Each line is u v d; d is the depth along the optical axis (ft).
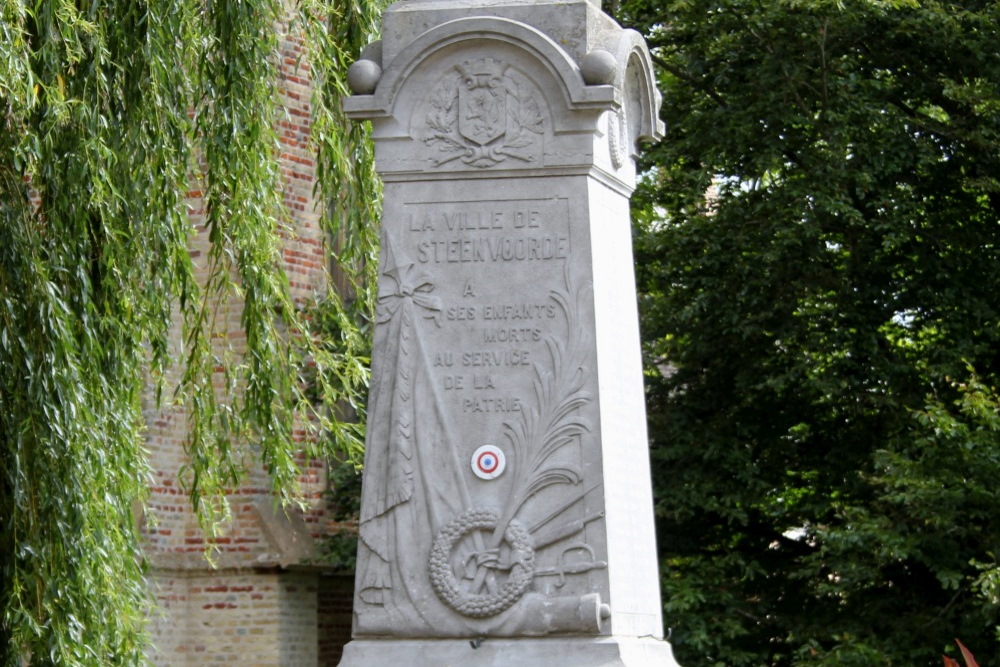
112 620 35.68
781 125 64.13
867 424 65.00
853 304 63.82
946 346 63.36
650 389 67.72
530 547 25.25
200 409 41.22
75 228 36.06
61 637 34.22
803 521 66.33
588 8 26.73
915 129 64.95
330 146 43.39
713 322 66.03
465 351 25.93
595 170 26.32
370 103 26.43
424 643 25.27
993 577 51.62
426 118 26.43
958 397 62.34
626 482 26.09
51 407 34.60
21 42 33.50
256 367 40.88
